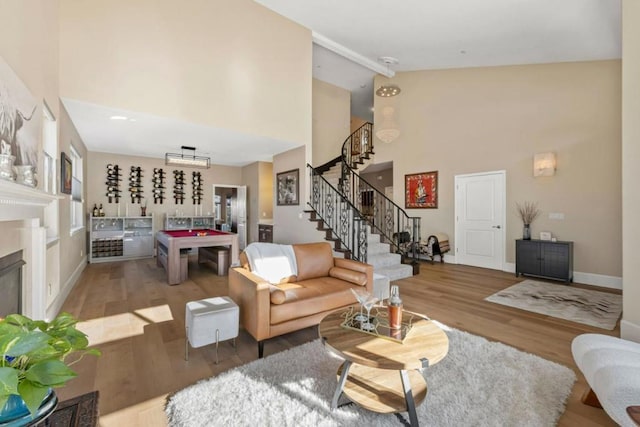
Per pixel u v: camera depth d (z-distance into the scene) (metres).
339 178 6.91
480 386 1.96
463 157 6.20
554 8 3.56
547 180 5.09
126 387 1.98
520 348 2.53
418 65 6.43
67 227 4.08
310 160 5.79
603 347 1.74
